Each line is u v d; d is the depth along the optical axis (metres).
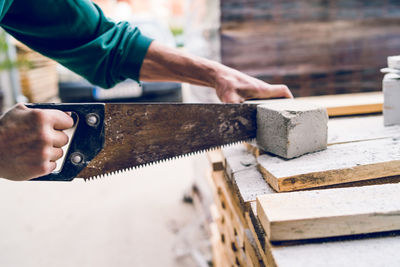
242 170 1.11
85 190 3.53
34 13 1.23
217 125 1.18
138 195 3.33
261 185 1.00
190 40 3.39
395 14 2.10
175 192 3.35
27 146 0.94
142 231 2.68
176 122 1.15
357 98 1.73
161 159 1.16
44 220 2.94
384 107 1.26
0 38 4.93
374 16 2.09
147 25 4.94
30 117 0.92
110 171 1.12
